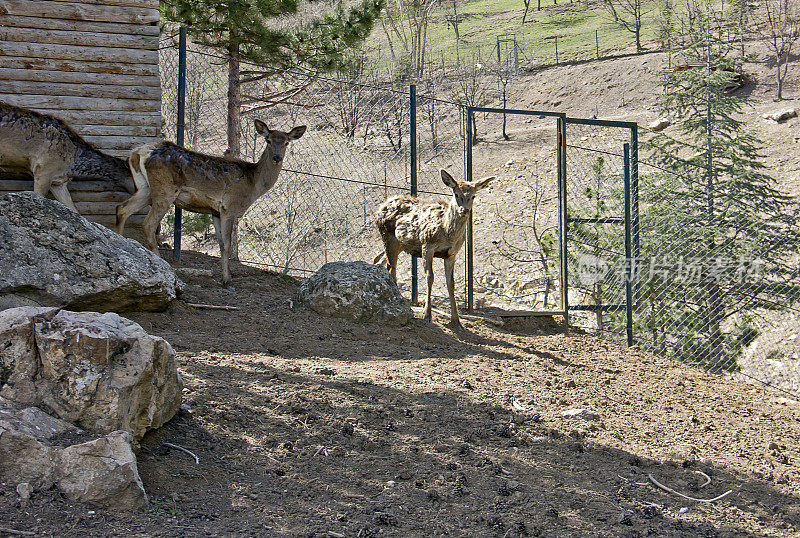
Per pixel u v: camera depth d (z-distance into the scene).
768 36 34.88
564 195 10.77
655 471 5.58
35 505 3.58
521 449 5.54
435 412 6.00
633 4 47.75
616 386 8.00
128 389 4.18
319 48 14.31
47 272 6.49
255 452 4.76
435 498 4.51
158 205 8.90
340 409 5.65
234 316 8.08
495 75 39.03
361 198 14.67
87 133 9.68
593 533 4.31
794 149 24.38
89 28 9.64
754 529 4.76
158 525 3.66
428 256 9.43
